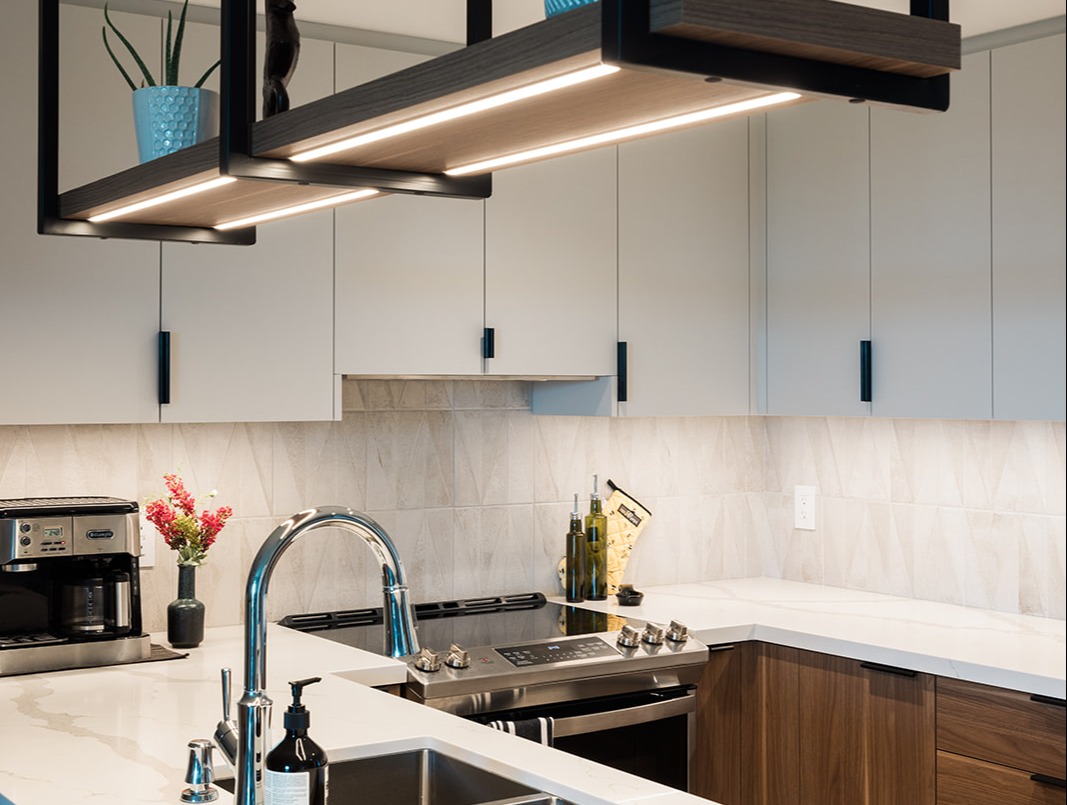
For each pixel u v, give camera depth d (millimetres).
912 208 3438
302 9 3098
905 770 3104
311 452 3477
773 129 3875
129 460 3201
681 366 3744
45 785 1972
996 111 3223
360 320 3217
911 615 3553
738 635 3449
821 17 1060
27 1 2814
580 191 3549
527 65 1089
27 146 2814
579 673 3109
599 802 1867
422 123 1287
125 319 2914
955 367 3318
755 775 3492
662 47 1017
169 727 2328
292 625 3393
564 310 3525
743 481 4246
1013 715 2865
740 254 3869
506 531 3816
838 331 3660
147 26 2939
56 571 2869
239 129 1475
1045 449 3475
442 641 3223
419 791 2262
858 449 3992
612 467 4016
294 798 1462
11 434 3043
